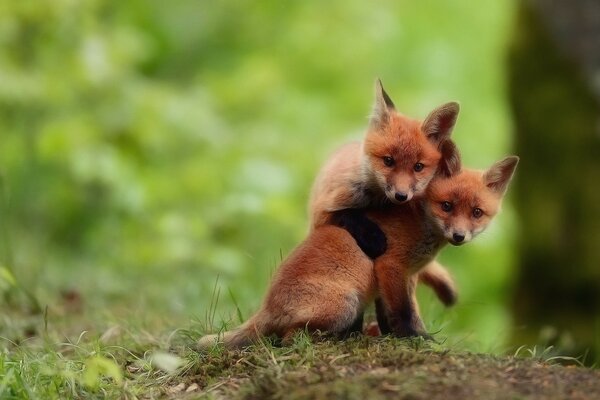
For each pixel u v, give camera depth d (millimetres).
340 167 9812
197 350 8594
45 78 18875
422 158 9273
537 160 14398
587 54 14148
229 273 14281
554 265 14055
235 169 19906
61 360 8438
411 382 6871
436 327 10188
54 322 10875
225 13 26375
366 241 8773
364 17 25922
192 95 22062
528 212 14320
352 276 8555
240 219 17500
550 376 7188
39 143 18391
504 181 9227
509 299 14539
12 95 18609
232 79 23000
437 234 8930
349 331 8734
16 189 19141
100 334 10078
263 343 8195
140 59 21750
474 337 12297
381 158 9305
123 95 19891
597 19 14078
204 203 18906
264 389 7117
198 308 11594
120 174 18312
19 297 11594
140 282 13922
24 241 16578
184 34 25797
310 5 26266
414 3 26359
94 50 19344
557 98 14359
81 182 18906
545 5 14344
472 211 8930
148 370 8391
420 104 23000
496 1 26078
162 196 18844
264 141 21281
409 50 25859
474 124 23953
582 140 14180
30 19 18844
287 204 17703
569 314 13938
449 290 9719
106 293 12938
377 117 9703
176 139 20375
